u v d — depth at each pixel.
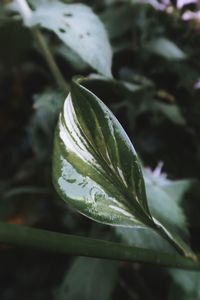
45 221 0.79
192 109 0.69
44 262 0.88
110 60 0.42
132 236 0.43
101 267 0.60
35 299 0.84
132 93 0.59
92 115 0.26
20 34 0.70
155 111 0.66
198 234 0.58
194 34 0.69
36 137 0.74
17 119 0.97
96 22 0.45
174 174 0.68
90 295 0.59
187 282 0.51
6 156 0.97
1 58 0.79
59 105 0.56
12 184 0.84
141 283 0.70
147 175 0.51
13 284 0.87
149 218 0.27
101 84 0.55
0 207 0.79
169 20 0.69
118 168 0.27
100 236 0.61
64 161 0.27
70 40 0.43
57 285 0.80
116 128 0.26
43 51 0.60
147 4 0.67
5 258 0.87
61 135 0.27
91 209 0.26
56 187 0.26
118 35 0.68
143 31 0.69
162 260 0.26
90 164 0.27
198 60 0.68
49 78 0.83
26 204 0.80
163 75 0.69
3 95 0.95
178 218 0.44
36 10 0.48
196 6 0.68
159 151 0.69
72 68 0.71
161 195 0.46
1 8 0.70
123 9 0.68
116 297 0.72
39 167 0.81
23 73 0.88
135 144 0.69
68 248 0.23
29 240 0.21
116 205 0.27
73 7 0.47
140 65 0.70
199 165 0.69
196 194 0.56
